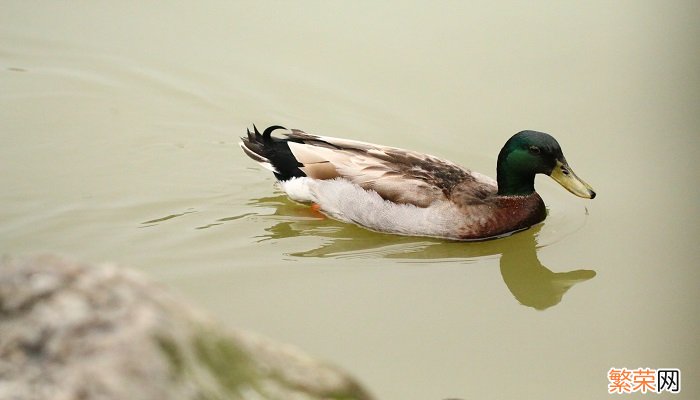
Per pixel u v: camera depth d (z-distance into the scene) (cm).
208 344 445
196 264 1205
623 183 1393
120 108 1564
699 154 1432
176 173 1432
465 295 1170
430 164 1334
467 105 1544
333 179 1328
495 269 1242
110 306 437
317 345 1028
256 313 1092
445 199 1292
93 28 1714
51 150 1459
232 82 1608
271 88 1588
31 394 404
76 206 1322
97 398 401
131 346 418
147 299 446
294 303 1119
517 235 1317
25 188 1356
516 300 1166
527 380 990
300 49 1661
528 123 1500
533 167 1295
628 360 1032
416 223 1291
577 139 1473
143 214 1320
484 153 1447
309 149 1355
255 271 1194
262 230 1303
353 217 1320
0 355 420
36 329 428
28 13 1739
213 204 1362
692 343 1061
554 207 1386
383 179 1303
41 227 1267
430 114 1524
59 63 1648
